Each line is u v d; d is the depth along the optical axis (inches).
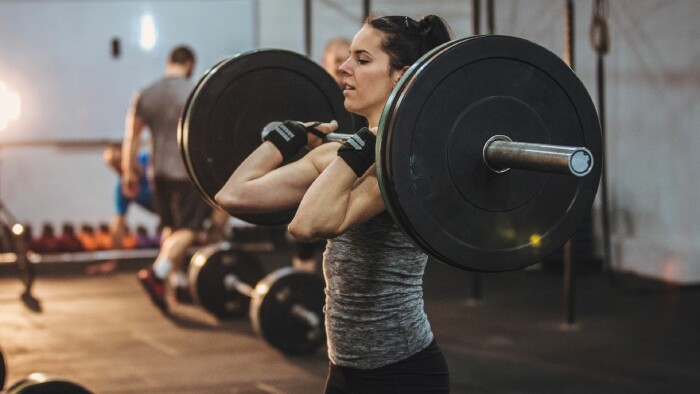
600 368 173.2
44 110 323.3
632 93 282.0
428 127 67.5
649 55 273.6
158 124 225.1
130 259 296.8
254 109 96.7
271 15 339.6
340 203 72.1
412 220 67.6
